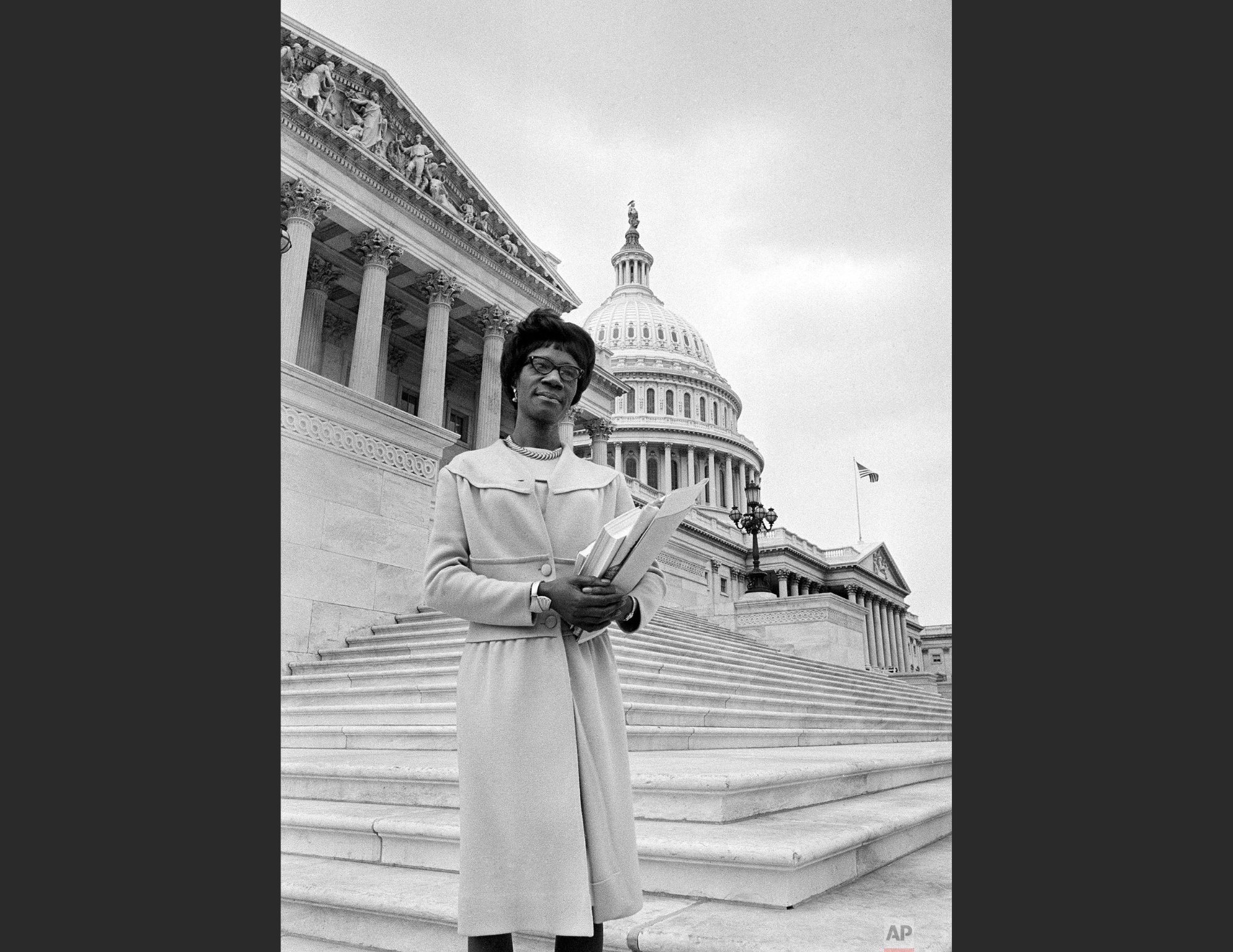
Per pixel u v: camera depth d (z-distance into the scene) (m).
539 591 2.71
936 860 5.21
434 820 4.93
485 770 2.65
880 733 14.27
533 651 2.73
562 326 3.07
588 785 2.68
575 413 35.94
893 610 46.31
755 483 34.12
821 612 30.78
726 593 43.16
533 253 31.44
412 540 16.27
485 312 29.95
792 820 5.01
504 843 2.60
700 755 8.00
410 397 33.97
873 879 4.62
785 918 3.70
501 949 2.66
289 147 23.09
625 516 2.75
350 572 15.02
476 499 2.90
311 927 4.27
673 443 58.78
